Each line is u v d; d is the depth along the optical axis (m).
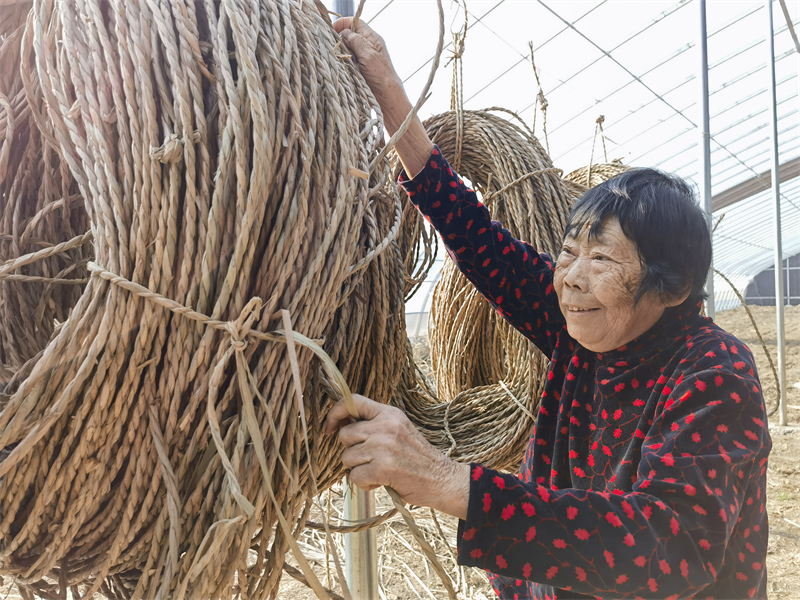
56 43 0.57
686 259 0.63
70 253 0.70
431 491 0.52
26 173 0.69
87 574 0.57
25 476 0.53
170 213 0.52
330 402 0.67
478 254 0.89
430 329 1.97
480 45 4.84
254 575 0.58
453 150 1.55
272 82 0.56
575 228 0.70
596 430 0.74
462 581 2.00
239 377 0.52
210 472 0.54
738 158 8.91
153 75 0.54
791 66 6.49
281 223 0.56
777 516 2.50
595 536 0.50
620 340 0.69
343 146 0.59
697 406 0.58
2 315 0.67
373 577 1.17
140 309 0.52
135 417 0.53
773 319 10.93
